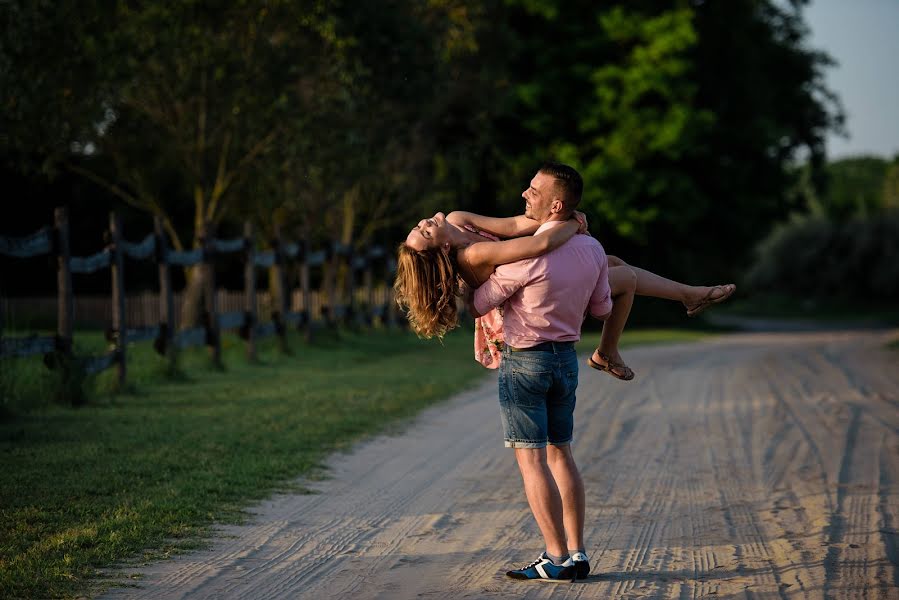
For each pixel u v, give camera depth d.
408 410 17.33
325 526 9.37
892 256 102.62
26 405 15.33
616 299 8.12
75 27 21.94
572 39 58.69
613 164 56.00
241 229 49.84
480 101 41.91
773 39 70.12
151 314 50.47
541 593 7.34
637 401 19.39
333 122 30.17
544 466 7.65
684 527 9.41
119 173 35.66
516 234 7.78
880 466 12.30
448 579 7.71
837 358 30.22
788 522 9.52
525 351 7.60
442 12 32.75
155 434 13.59
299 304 46.19
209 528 9.07
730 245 67.88
